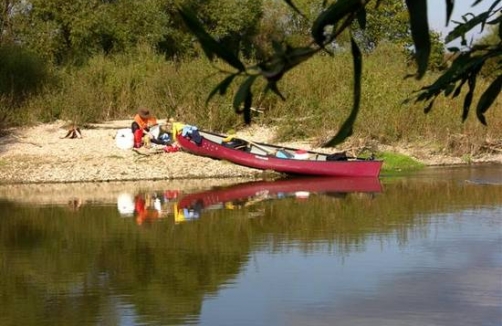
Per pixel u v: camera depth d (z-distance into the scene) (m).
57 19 35.22
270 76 2.18
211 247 13.80
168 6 38.06
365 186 20.94
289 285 11.10
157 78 27.81
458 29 2.93
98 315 9.88
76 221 16.41
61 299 10.66
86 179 22.09
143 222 16.23
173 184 21.52
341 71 28.08
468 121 26.48
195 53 37.84
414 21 2.09
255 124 26.45
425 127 26.31
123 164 22.97
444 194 19.38
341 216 16.61
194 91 26.53
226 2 38.22
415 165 24.73
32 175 22.16
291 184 21.38
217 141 24.06
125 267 12.44
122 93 27.62
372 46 36.47
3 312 10.03
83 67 29.34
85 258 13.09
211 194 19.78
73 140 24.56
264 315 9.72
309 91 27.17
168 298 10.58
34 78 27.08
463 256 12.60
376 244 13.72
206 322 9.52
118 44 36.22
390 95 26.64
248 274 11.80
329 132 25.41
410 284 11.00
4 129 25.11
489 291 10.56
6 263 12.87
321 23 2.23
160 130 24.09
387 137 25.80
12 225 16.06
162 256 13.16
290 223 15.93
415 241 13.84
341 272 11.77
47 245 14.16
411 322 9.37
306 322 9.46
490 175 22.77
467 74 2.93
